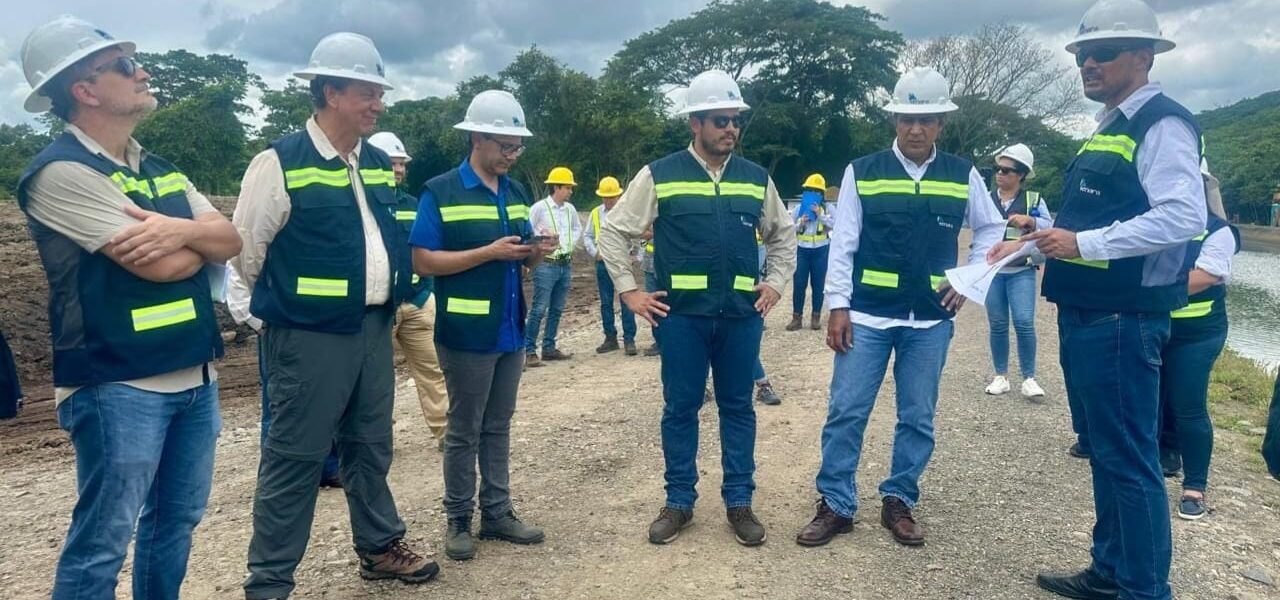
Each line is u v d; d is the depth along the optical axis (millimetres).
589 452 5957
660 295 4215
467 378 4094
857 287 4297
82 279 2699
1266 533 4582
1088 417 3529
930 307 4215
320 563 4180
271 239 3385
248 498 5254
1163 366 4824
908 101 4125
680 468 4395
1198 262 4527
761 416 6781
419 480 5449
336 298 3420
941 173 4246
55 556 4441
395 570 3910
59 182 2633
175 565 3162
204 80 71875
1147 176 3273
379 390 3736
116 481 2779
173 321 2861
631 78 57688
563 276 9461
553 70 38062
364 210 3607
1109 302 3371
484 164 4199
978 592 3816
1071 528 4531
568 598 3770
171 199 3025
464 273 4059
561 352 9766
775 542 4340
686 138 50469
